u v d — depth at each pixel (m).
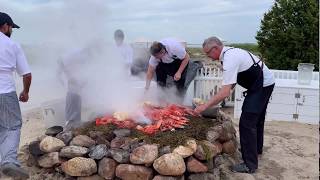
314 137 6.64
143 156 4.20
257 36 11.12
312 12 10.42
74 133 4.81
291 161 5.47
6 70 4.55
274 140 6.42
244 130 4.91
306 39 10.42
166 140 4.46
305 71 7.73
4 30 4.75
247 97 4.88
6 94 4.55
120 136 4.62
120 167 4.27
